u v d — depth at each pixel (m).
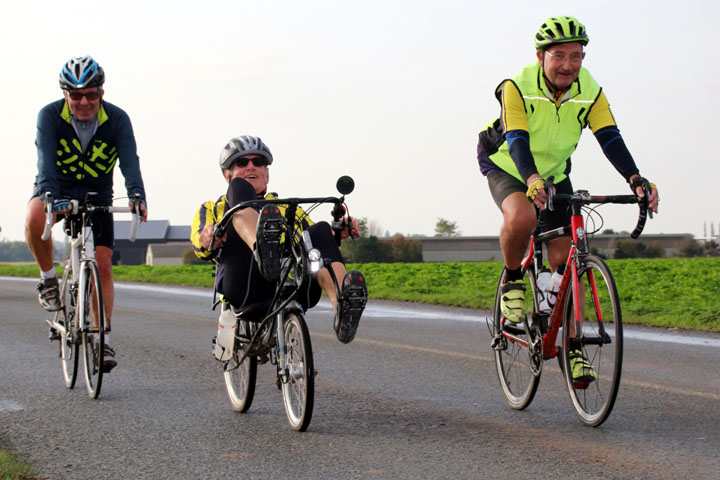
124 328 9.38
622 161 4.70
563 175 5.04
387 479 3.51
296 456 3.90
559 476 3.51
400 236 103.00
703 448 3.93
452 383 5.82
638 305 11.09
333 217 4.54
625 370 6.21
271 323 4.52
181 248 126.31
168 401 5.26
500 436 4.24
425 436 4.26
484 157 5.11
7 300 13.43
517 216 4.67
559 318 4.51
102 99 5.77
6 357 7.09
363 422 4.61
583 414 4.46
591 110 4.86
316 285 4.54
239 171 4.86
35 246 5.78
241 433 4.38
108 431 4.45
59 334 5.99
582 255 4.32
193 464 3.79
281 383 4.59
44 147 5.55
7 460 3.72
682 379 5.82
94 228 5.74
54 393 5.54
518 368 4.93
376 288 15.18
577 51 4.61
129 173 5.69
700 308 10.41
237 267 4.54
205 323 9.90
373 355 7.13
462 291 14.65
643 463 3.68
